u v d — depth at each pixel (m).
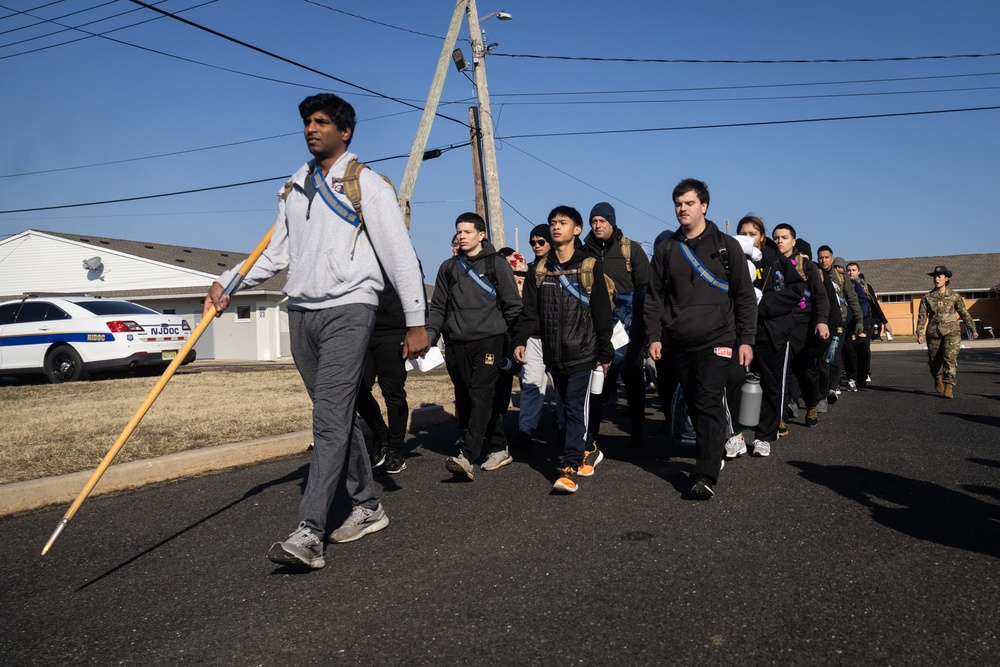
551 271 5.30
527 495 5.02
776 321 6.07
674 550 3.77
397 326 5.79
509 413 9.36
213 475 6.00
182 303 30.59
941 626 2.86
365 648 2.82
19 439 6.66
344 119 3.83
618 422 8.34
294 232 3.87
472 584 3.40
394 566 3.68
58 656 2.88
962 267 50.69
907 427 7.59
